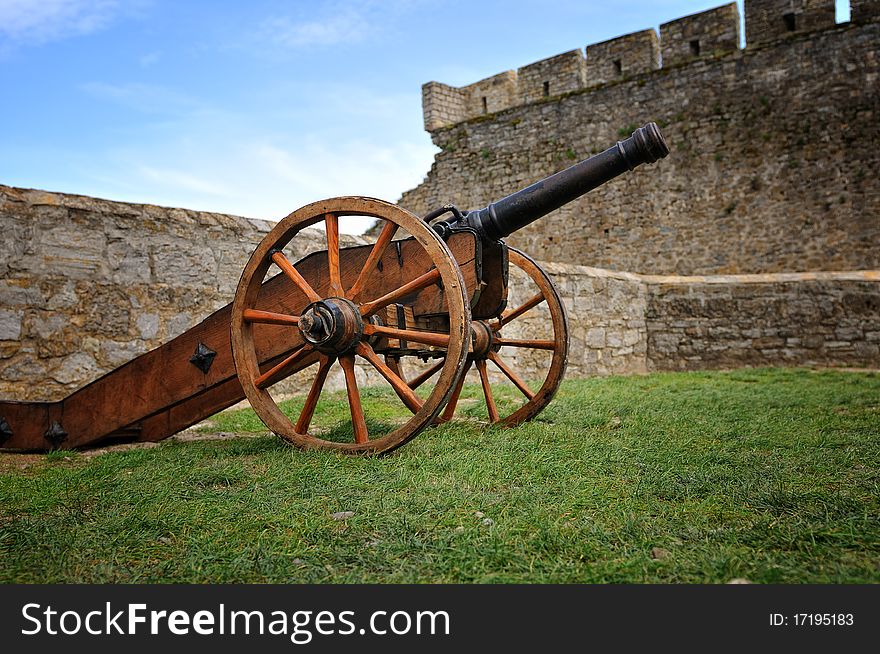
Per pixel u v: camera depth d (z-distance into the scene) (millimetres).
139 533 2637
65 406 4719
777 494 2998
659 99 20750
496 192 24000
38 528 2670
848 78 18062
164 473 3570
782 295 10906
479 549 2393
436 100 25422
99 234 6211
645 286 11422
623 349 10922
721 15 19891
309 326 3826
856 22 17938
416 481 3277
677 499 3061
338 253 3992
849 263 18078
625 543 2480
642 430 4883
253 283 4184
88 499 3123
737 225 19578
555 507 2877
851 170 18062
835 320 10703
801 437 4586
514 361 9500
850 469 3689
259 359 4309
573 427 4996
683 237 20422
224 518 2799
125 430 4727
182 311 6750
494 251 4355
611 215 21641
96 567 2332
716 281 11188
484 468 3523
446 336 3707
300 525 2688
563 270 10078
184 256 6789
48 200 5918
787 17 19141
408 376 8750
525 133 23344
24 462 4242
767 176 19156
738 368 10961
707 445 4371
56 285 5930
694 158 20219
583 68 22703
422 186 25812
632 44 21375
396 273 4094
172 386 4555
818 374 9633
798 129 18734
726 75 19719
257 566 2328
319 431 5145
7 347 5637
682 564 2266
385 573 2283
